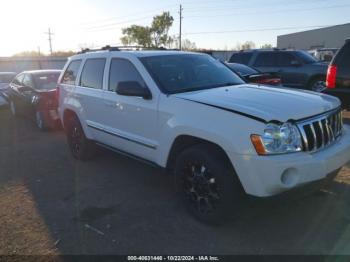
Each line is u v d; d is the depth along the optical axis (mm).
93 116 5441
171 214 4094
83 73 5801
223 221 3637
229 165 3473
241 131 3264
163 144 4086
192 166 3811
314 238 3486
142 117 4367
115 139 4984
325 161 3316
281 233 3594
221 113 3469
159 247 3473
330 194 4336
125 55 4840
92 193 4789
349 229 3611
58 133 8617
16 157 6641
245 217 3887
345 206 4051
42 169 5867
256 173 3195
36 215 4219
